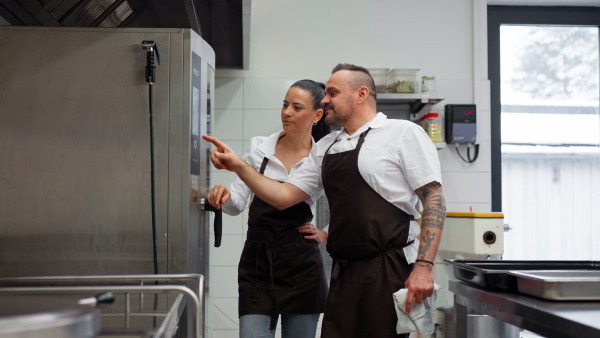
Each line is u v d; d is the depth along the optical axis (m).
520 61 3.80
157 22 2.66
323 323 1.88
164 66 1.77
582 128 3.81
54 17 2.29
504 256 3.77
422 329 1.73
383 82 3.40
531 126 3.79
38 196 1.73
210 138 1.89
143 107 1.75
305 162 2.15
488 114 3.61
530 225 3.77
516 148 3.78
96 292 1.36
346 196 1.85
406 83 3.33
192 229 1.79
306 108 2.30
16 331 0.61
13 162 1.73
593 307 1.33
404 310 1.71
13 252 1.72
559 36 3.83
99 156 1.74
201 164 1.92
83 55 1.75
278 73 3.55
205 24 2.94
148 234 1.74
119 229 1.74
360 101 1.93
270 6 3.56
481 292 1.62
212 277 3.49
